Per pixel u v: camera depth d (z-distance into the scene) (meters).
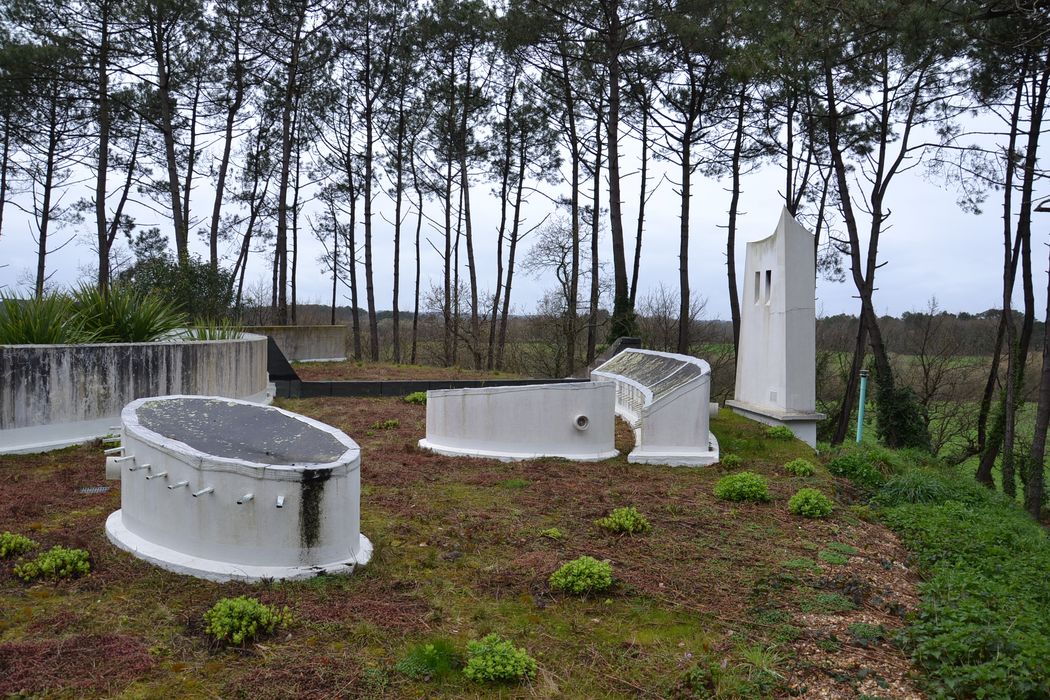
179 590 5.12
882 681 4.61
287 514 5.40
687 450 10.56
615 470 9.85
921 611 5.66
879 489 10.43
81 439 9.52
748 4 17.19
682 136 22.83
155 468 5.64
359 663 4.36
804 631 5.23
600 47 22.42
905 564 7.17
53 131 25.83
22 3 20.97
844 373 27.16
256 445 6.03
